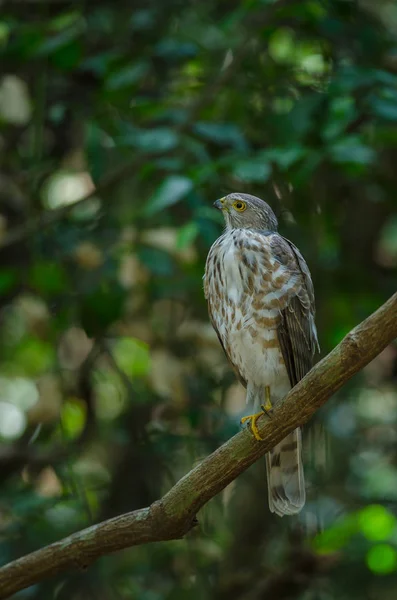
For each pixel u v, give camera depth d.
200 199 10.08
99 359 12.52
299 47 12.59
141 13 11.84
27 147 12.77
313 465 11.94
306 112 10.59
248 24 11.73
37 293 11.80
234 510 12.38
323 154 9.97
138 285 11.88
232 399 13.25
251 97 12.34
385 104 10.26
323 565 11.62
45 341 12.12
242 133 11.32
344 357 6.38
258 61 12.08
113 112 11.84
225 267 8.79
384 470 12.55
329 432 12.41
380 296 12.41
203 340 12.22
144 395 11.88
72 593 11.49
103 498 11.99
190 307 12.43
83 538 7.36
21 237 11.50
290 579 11.64
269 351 8.73
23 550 11.05
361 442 12.71
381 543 10.21
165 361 12.20
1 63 12.41
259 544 12.12
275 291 8.63
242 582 11.82
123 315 11.42
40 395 11.72
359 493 12.24
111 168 12.04
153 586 11.88
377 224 13.06
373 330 6.26
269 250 8.75
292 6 11.02
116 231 11.81
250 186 11.97
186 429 11.89
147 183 12.12
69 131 12.72
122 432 11.70
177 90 12.16
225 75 11.12
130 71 10.98
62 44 10.62
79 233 11.78
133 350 12.26
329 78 11.69
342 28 11.60
